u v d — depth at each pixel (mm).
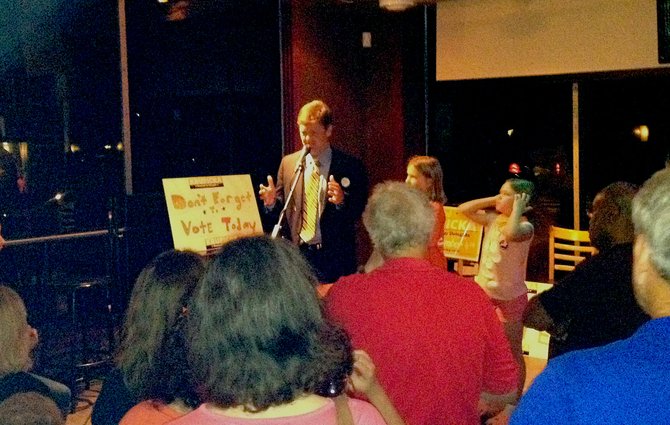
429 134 5902
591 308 2189
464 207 4172
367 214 1963
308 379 1119
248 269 1138
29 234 4664
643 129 5211
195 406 1441
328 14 5613
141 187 4961
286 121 5453
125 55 4824
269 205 4035
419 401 1797
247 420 1105
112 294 4543
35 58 5031
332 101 5695
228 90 5359
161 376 1466
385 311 1819
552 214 5590
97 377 4582
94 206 4965
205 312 1126
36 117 5059
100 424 1801
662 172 1143
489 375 1917
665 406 1033
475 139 5781
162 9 5035
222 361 1099
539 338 4727
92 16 4879
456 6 5664
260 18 5426
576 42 5246
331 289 1942
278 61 5465
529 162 5629
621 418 1042
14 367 1722
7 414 1457
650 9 4961
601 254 2217
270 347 1099
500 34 5523
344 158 4094
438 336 1804
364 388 1572
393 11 5500
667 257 1074
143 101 4973
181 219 3855
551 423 1085
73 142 5012
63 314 4664
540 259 5648
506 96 5629
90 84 4949
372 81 5918
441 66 5789
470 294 1872
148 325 1532
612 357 1091
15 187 4961
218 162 5375
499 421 3477
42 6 4988
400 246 1905
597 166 5402
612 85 5273
